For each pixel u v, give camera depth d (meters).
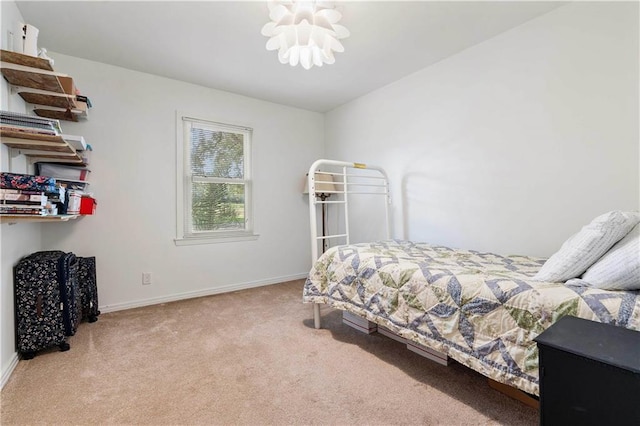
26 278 1.86
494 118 2.37
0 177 1.49
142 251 2.94
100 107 2.73
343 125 3.86
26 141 1.74
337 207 4.02
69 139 1.99
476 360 1.30
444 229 2.74
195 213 3.25
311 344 2.04
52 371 1.71
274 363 1.79
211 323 2.44
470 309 1.35
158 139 3.02
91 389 1.54
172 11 2.02
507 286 1.28
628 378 0.69
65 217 1.86
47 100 2.14
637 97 1.73
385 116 3.29
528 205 2.19
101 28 2.21
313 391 1.51
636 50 1.73
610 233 1.18
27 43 1.75
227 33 2.28
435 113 2.79
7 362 1.68
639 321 0.95
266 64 2.78
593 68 1.88
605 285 1.12
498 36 2.33
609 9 1.81
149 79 2.97
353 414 1.34
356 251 2.14
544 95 2.09
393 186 3.22
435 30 2.26
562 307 1.09
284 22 1.60
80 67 2.65
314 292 2.23
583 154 1.93
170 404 1.41
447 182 2.71
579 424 0.77
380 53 2.59
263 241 3.71
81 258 2.45
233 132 3.50
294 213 3.96
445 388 1.53
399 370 1.71
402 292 1.67
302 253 4.04
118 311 2.75
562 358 0.79
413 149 3.00
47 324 1.90
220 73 2.96
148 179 2.96
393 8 2.00
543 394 0.83
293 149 3.95
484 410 1.35
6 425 1.28
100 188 2.73
